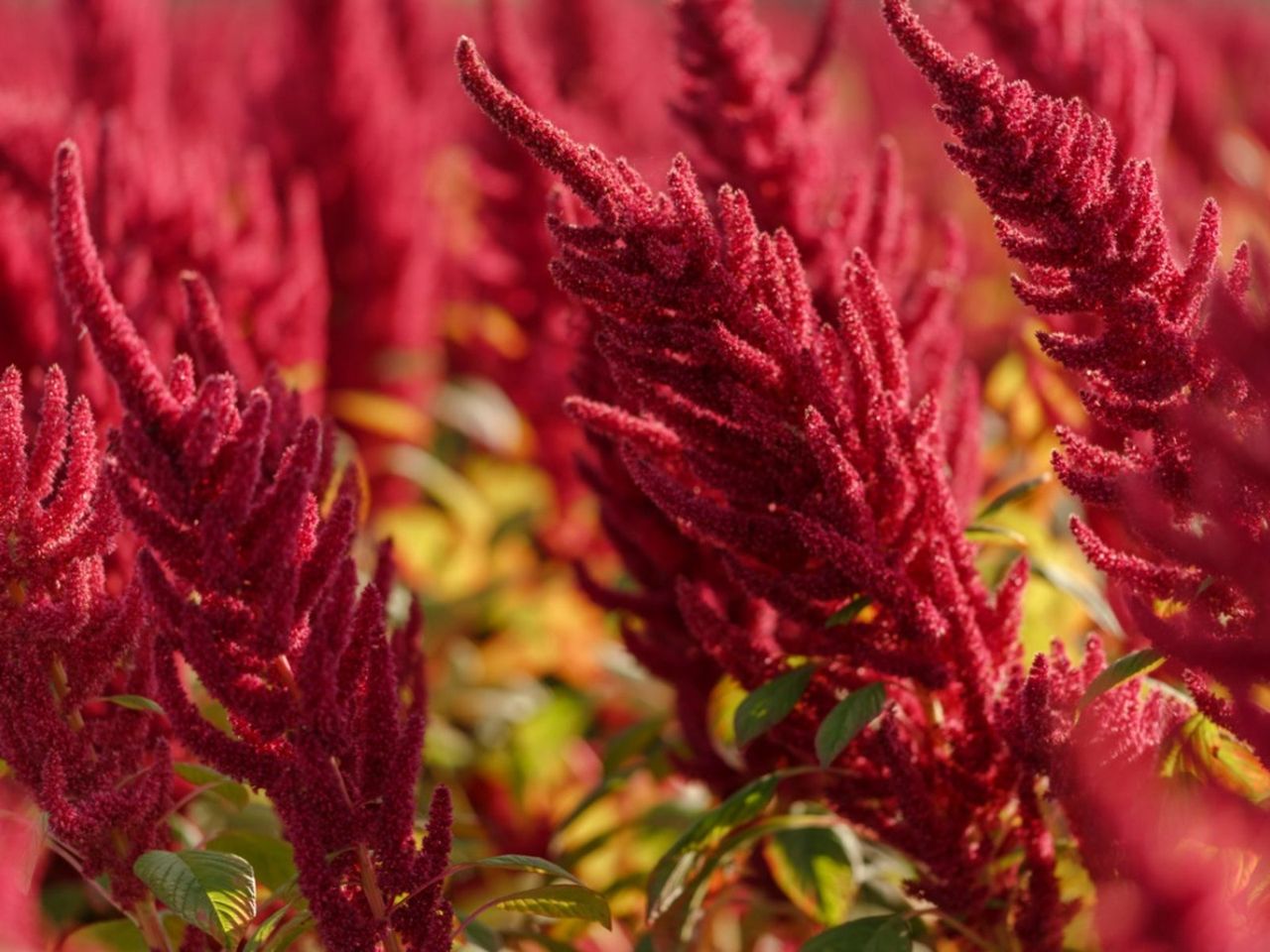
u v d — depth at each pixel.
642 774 2.34
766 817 1.83
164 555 1.48
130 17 3.24
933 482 1.61
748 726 1.66
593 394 1.84
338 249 3.05
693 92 1.92
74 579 1.57
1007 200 1.52
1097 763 1.55
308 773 1.49
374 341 3.05
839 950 1.65
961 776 1.64
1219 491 1.46
